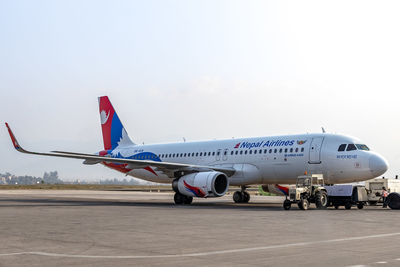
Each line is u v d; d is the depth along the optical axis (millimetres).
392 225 16875
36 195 55250
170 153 38812
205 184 30719
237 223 17672
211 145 36250
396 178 32406
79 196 52906
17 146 30906
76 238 13273
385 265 9109
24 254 10539
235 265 9172
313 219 19438
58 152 32750
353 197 27812
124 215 21719
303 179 26812
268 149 32281
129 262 9531
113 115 44469
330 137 30125
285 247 11492
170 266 9102
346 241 12555
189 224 17281
